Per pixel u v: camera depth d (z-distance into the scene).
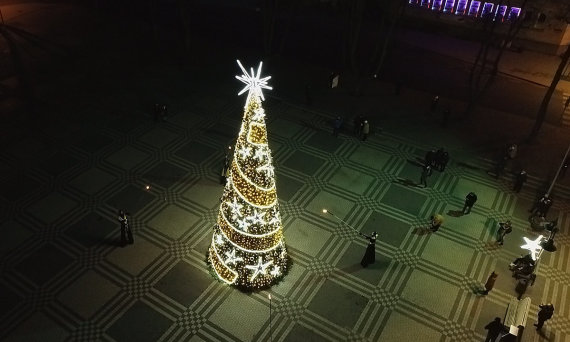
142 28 36.22
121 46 33.62
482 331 16.17
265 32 30.41
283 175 22.59
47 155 23.00
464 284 17.80
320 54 34.50
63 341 15.12
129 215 19.81
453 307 16.92
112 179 21.73
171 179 21.89
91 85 28.89
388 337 15.79
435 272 18.19
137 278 17.20
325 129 26.08
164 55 32.66
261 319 16.05
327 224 19.97
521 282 17.64
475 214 21.03
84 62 31.44
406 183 22.55
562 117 28.81
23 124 25.08
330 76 28.62
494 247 19.44
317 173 22.84
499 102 30.05
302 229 19.66
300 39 36.50
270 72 31.45
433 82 31.91
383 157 24.22
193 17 38.72
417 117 27.77
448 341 15.82
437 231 20.00
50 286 16.80
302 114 27.31
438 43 37.38
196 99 28.06
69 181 21.50
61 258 17.84
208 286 16.98
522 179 22.05
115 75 30.08
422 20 38.97
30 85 28.62
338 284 17.42
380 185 22.33
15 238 18.59
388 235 19.66
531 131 26.47
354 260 18.42
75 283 16.94
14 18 36.97
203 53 33.22
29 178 21.58
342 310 16.53
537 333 16.36
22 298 16.36
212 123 26.03
